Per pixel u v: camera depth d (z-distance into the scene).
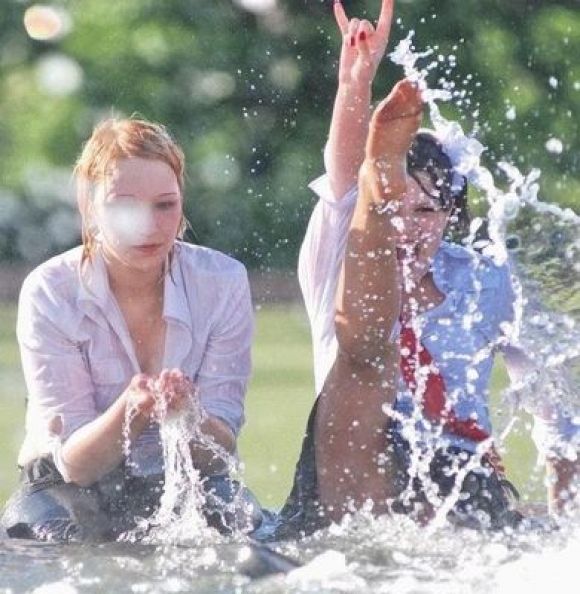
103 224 12.78
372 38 13.27
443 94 13.44
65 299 13.08
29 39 74.00
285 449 22.91
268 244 65.69
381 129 11.85
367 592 10.12
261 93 67.94
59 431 12.99
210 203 66.25
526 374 13.67
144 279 13.06
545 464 13.91
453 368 13.17
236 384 13.41
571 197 53.97
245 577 10.67
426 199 13.09
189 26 70.06
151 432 13.11
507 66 63.09
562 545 11.63
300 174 66.50
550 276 13.62
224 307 13.34
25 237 70.00
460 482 12.69
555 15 64.75
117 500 13.05
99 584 10.57
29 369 13.15
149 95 70.19
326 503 12.88
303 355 45.66
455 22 62.06
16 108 74.62
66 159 72.81
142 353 13.23
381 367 12.66
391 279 12.27
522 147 56.28
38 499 13.03
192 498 12.73
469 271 13.42
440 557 11.22
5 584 10.66
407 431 12.83
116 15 71.38
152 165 12.72
